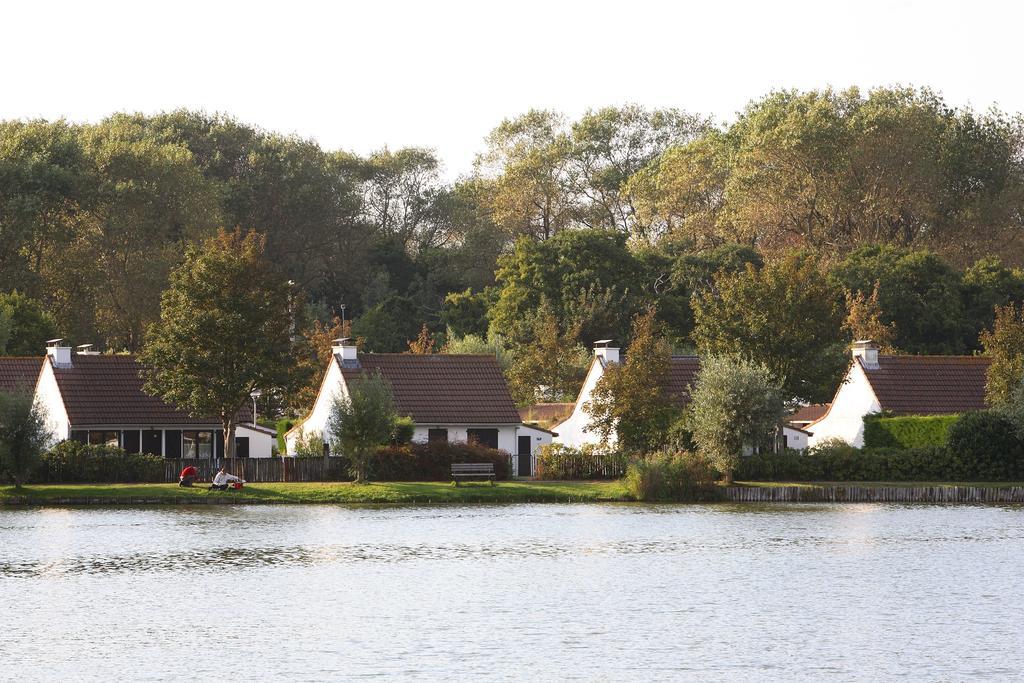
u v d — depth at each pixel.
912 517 153.88
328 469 182.00
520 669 79.94
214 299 188.12
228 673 79.19
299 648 85.44
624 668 80.12
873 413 195.38
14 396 169.50
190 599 101.75
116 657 83.06
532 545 130.25
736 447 173.88
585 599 101.69
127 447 195.75
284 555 123.50
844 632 89.69
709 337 197.12
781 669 79.94
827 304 192.50
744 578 110.81
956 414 190.75
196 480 180.75
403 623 92.94
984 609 97.31
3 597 102.50
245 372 184.88
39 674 79.06
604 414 191.25
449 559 121.31
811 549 127.38
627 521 150.00
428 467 182.12
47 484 174.75
